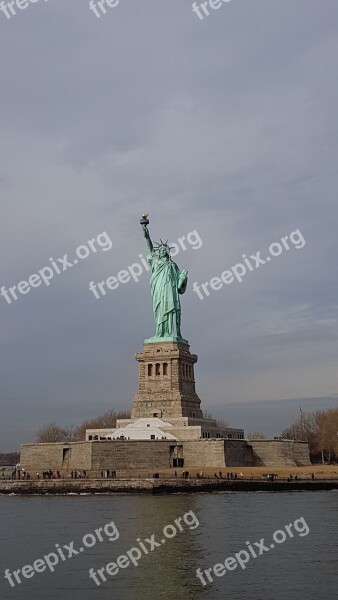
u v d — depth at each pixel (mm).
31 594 60500
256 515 103062
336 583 61938
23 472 167500
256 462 182250
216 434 191625
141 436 181875
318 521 96188
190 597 58375
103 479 146375
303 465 194375
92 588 62062
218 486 143875
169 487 141750
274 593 59031
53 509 116188
